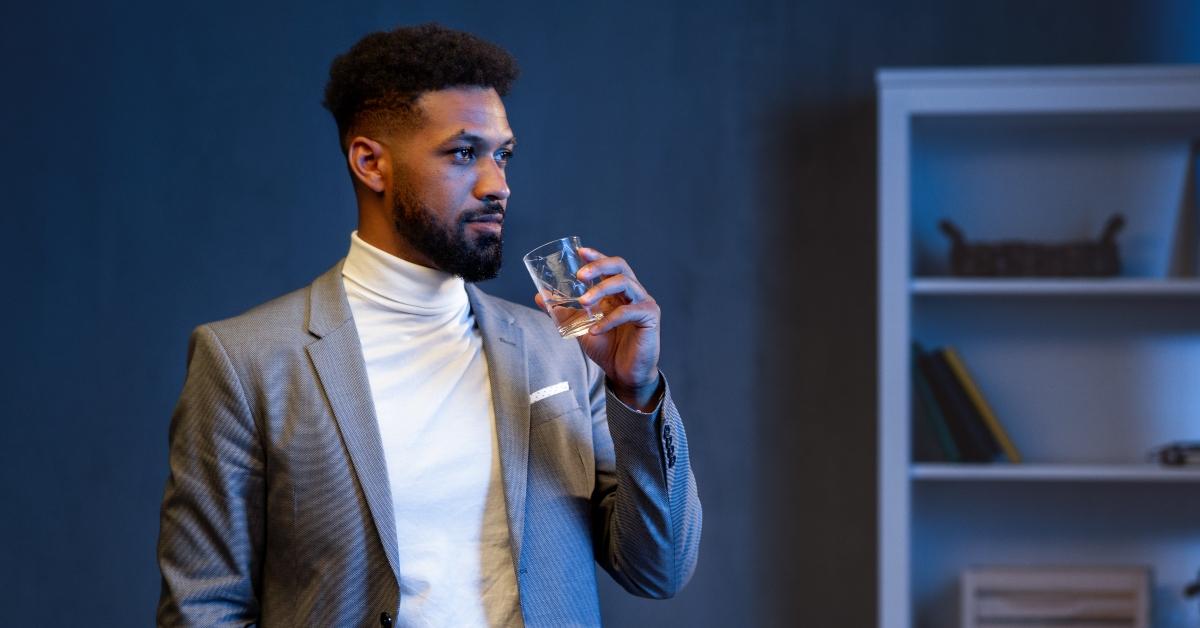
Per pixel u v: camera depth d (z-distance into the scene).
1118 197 5.98
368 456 2.79
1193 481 5.96
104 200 6.28
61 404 6.24
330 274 3.03
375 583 2.76
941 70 5.50
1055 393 6.00
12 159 6.29
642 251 6.17
